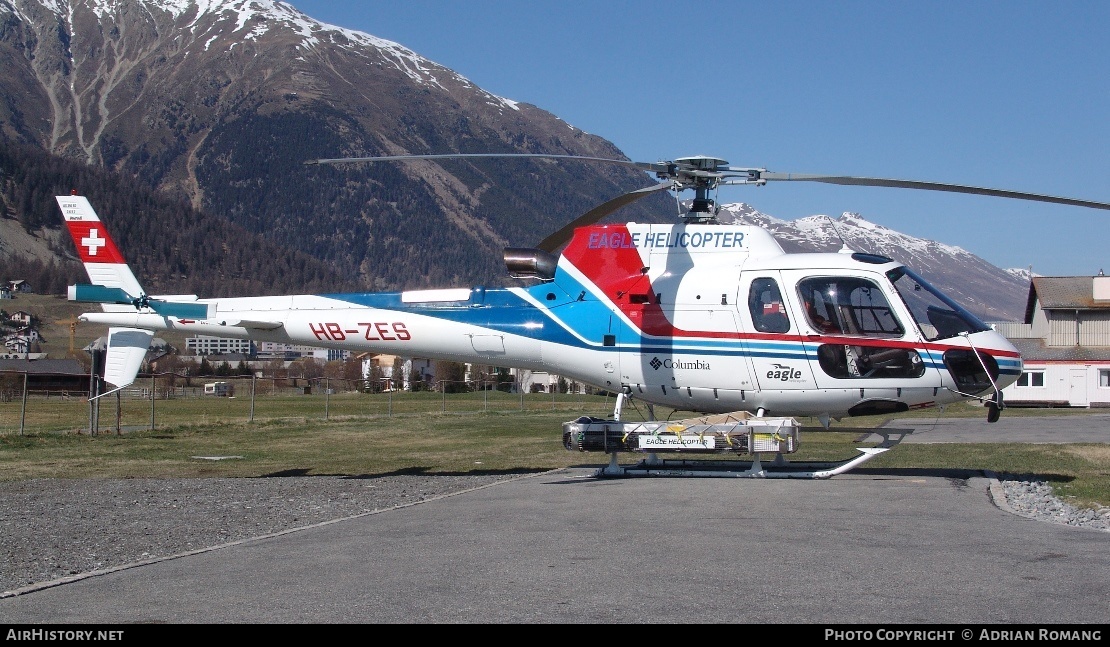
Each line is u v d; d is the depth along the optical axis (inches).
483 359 604.7
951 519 384.2
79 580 300.8
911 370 522.0
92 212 651.5
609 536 351.9
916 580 280.2
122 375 653.3
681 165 532.4
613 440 536.7
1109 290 2172.7
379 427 1213.1
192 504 499.2
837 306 530.6
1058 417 1469.0
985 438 975.0
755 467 539.5
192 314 647.1
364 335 622.2
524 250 601.0
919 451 773.9
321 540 360.5
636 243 572.7
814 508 413.1
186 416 1646.2
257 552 340.2
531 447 879.1
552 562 309.7
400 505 452.1
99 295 647.8
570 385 2881.4
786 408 542.9
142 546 375.6
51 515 463.2
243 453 845.8
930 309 532.4
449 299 611.5
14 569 332.5
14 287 6555.1
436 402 2212.1
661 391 562.6
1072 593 264.5
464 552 328.8
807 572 290.7
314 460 776.3
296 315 636.7
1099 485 519.2
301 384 3184.1
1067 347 2138.3
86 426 1293.1
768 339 535.2
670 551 322.7
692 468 576.7
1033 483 536.4
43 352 4675.2
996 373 523.5
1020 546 327.9
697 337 548.4
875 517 388.8
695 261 561.6
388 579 291.4
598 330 570.3
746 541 338.3
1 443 909.2
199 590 283.7
